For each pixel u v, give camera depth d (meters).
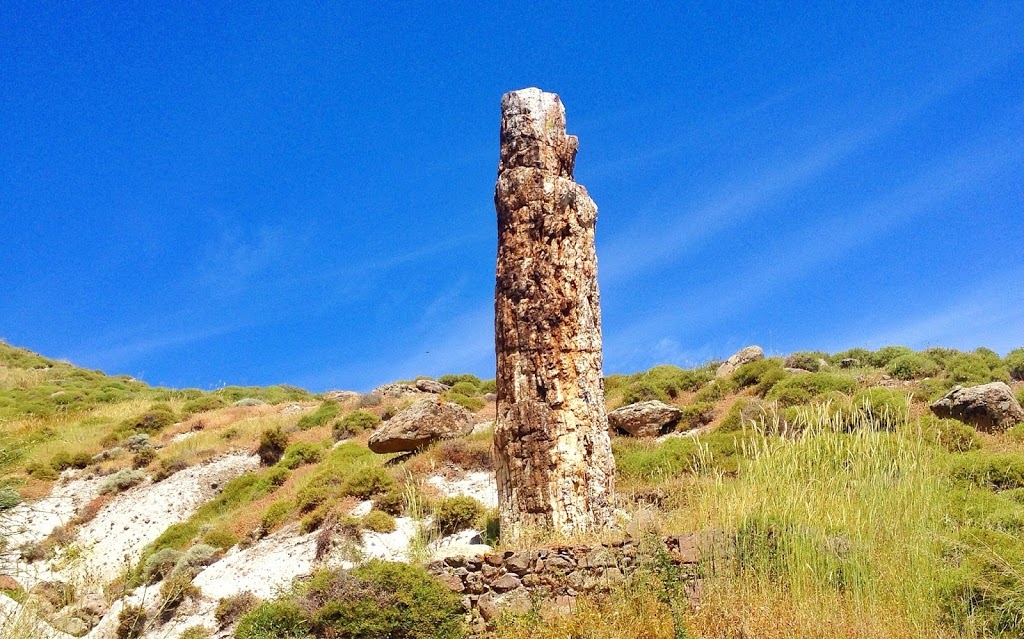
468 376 42.75
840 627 9.53
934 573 10.30
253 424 35.97
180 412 42.31
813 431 14.15
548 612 11.05
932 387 23.47
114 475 30.64
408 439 25.45
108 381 55.75
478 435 25.14
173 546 23.20
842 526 11.42
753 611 9.91
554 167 15.38
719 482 13.25
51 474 31.50
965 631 9.41
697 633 9.70
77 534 25.23
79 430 38.59
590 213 15.30
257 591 17.47
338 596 11.56
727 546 11.19
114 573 22.19
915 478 12.53
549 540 13.09
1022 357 25.83
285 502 22.05
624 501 15.46
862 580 10.35
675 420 25.20
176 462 31.27
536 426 13.95
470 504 17.94
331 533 18.44
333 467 24.88
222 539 21.28
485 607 11.66
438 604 11.48
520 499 13.86
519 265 14.81
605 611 10.55
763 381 26.61
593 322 14.95
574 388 14.29
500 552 12.09
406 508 19.45
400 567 11.89
